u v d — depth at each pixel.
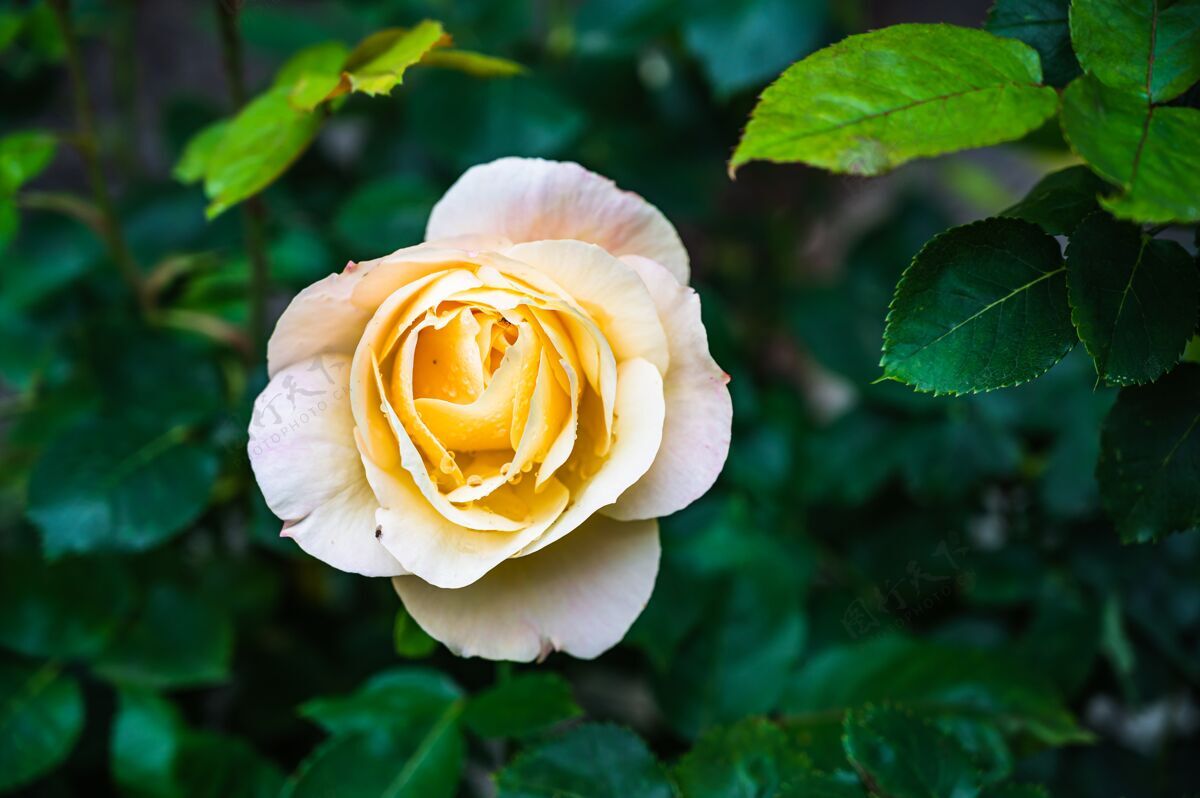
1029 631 0.54
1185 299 0.40
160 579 0.56
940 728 0.46
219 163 0.47
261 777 0.52
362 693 0.49
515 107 0.59
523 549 0.42
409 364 0.41
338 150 0.81
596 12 0.63
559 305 0.41
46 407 0.57
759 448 0.59
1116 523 0.43
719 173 0.70
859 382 0.60
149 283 0.57
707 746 0.48
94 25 0.68
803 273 0.81
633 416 0.42
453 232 0.44
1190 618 0.54
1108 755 0.55
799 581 0.54
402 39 0.46
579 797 0.46
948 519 0.57
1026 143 0.49
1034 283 0.41
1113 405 0.43
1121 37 0.40
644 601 0.43
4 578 0.53
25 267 0.61
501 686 0.48
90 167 0.54
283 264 0.59
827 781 0.46
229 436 0.53
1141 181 0.38
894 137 0.39
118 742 0.51
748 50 0.59
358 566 0.42
